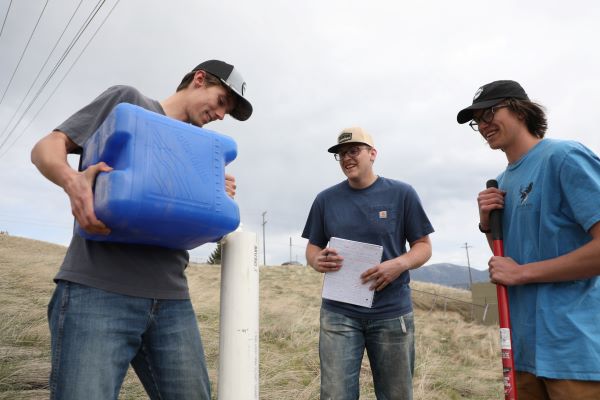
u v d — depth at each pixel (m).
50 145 1.35
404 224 2.75
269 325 7.12
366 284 2.52
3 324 4.65
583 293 1.58
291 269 25.39
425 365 5.47
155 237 1.37
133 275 1.49
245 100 1.84
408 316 2.57
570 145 1.64
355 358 2.53
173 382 1.61
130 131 1.23
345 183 2.90
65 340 1.37
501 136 1.87
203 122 1.83
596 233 1.50
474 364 6.91
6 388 3.01
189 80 1.84
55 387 1.35
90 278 1.41
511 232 1.82
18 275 10.22
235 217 1.44
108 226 1.25
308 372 4.54
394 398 2.52
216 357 4.63
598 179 1.55
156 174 1.24
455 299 19.28
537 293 1.66
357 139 2.69
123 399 3.15
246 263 1.59
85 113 1.48
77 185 1.25
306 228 3.02
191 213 1.31
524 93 1.87
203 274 17.86
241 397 1.49
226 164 1.52
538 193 1.70
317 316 8.72
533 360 1.64
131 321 1.48
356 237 2.71
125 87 1.60
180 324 1.63
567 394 1.50
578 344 1.51
